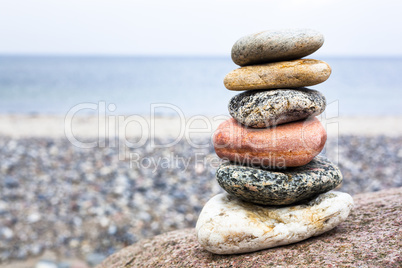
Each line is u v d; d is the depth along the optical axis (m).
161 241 3.34
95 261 4.92
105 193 7.17
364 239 2.44
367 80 39.97
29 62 90.06
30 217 6.12
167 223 5.98
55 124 14.43
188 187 7.49
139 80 39.81
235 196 2.70
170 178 7.95
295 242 2.58
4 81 37.03
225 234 2.45
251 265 2.35
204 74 50.16
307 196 2.63
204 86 33.97
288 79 2.53
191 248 2.93
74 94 27.62
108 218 6.13
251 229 2.45
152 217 6.19
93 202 6.73
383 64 81.81
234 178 2.54
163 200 6.86
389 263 2.07
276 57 2.58
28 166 8.73
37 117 16.53
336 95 27.80
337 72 52.56
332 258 2.24
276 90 2.57
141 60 113.81
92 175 8.16
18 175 8.10
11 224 5.91
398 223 2.61
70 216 6.22
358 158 9.70
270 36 2.51
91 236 5.61
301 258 2.31
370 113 19.69
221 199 2.78
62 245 5.37
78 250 5.25
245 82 2.62
